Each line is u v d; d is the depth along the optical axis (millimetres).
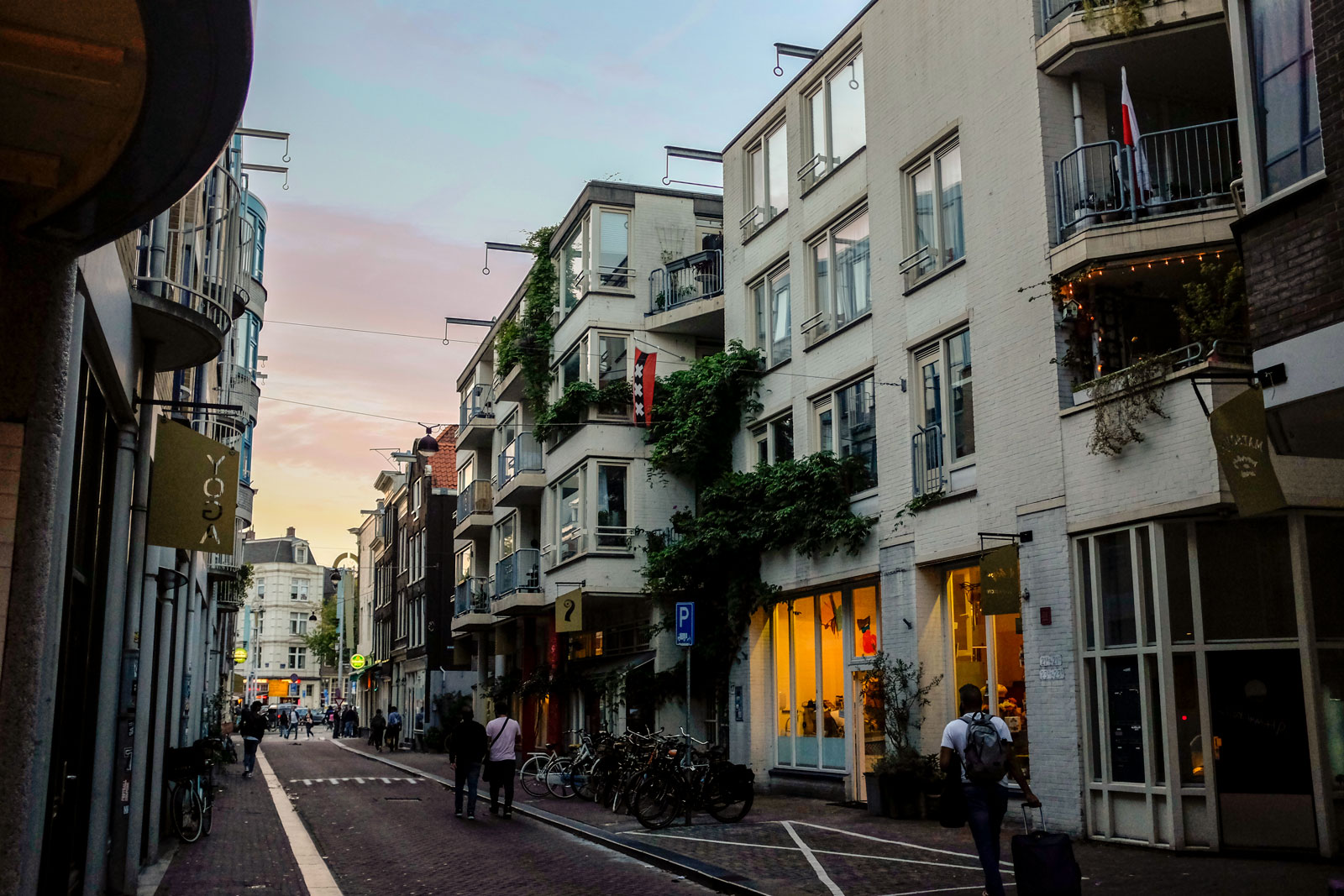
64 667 8227
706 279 28891
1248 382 12836
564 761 22109
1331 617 12547
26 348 5797
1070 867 8312
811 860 12469
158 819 13195
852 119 21312
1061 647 14523
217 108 4828
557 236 32781
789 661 21875
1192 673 12969
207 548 10930
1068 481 14742
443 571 50688
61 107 4969
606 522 28609
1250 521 12914
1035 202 15742
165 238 10477
